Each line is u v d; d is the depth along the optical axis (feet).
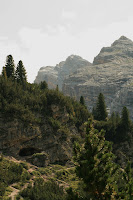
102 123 306.55
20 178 157.79
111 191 51.98
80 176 54.90
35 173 177.99
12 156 198.18
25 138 213.66
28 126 218.59
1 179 145.79
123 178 55.36
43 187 144.36
